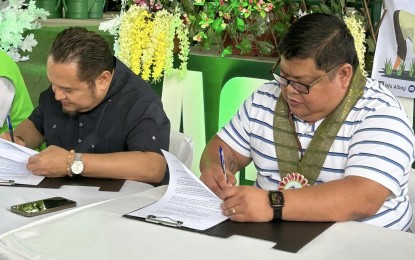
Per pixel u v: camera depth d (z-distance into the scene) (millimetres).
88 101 1881
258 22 2689
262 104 1777
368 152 1486
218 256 1159
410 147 1529
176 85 2896
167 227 1318
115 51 2943
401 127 1523
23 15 3496
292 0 2633
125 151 1930
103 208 1442
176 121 2922
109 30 3008
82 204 1517
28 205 1460
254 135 1782
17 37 3457
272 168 1744
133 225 1325
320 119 1634
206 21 2744
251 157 1856
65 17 4156
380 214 1563
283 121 1711
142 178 1790
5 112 2248
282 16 2650
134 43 2857
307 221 1380
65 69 1783
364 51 2344
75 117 1993
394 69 2330
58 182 1704
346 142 1586
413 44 2273
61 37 1823
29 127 2146
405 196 1641
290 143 1693
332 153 1602
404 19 2281
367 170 1453
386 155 1472
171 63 2842
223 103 2770
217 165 1678
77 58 1786
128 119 1917
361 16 2461
